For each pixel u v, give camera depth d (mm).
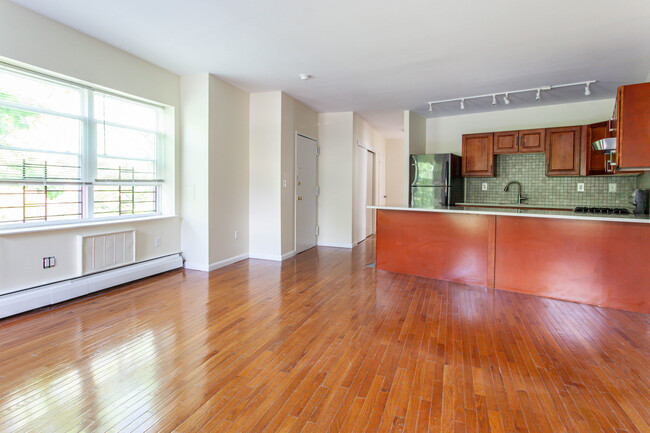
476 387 1979
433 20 2922
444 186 5559
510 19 2887
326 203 6480
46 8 2842
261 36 3275
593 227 3373
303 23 3010
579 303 3426
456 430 1631
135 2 2711
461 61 3809
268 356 2312
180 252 4645
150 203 4352
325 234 6523
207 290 3721
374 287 3891
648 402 1854
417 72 4172
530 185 5586
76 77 3266
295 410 1764
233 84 4785
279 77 4445
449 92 4934
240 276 4305
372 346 2467
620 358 2326
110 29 3201
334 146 6375
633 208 4445
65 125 3357
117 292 3611
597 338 2629
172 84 4367
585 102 5262
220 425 1648
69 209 3441
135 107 4082
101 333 2627
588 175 4922
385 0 2615
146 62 3984
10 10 2771
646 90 2951
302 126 5801
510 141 5379
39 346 2404
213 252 4578
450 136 6328
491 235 3889
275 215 5203
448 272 4172
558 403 1842
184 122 4500
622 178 4965
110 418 1685
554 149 5078
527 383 2025
